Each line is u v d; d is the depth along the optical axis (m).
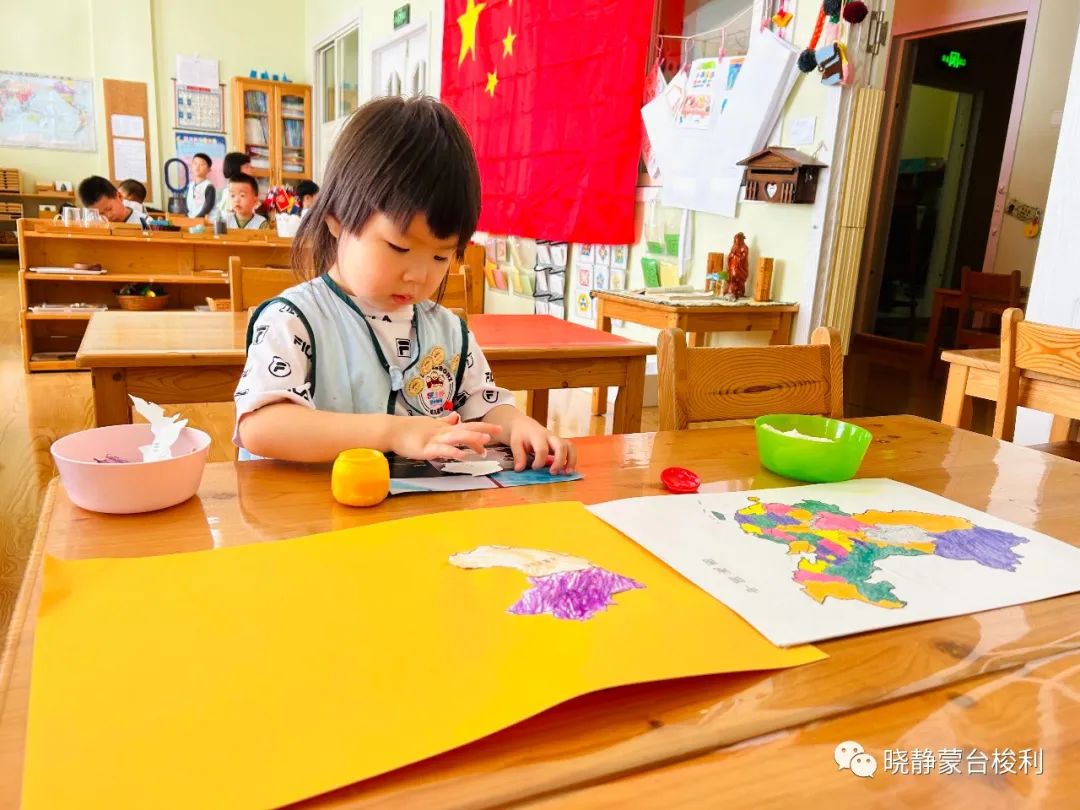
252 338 0.96
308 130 9.28
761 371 1.24
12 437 2.88
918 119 6.66
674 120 3.64
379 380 1.03
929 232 6.84
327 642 0.48
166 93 8.68
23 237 3.93
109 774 0.36
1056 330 1.70
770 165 3.04
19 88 8.17
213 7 8.73
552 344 1.99
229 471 0.80
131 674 0.43
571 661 0.47
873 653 0.51
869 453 1.02
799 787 0.38
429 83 6.23
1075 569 0.67
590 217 4.18
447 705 0.42
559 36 4.32
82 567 0.56
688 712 0.44
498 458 0.90
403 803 0.35
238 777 0.36
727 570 0.62
